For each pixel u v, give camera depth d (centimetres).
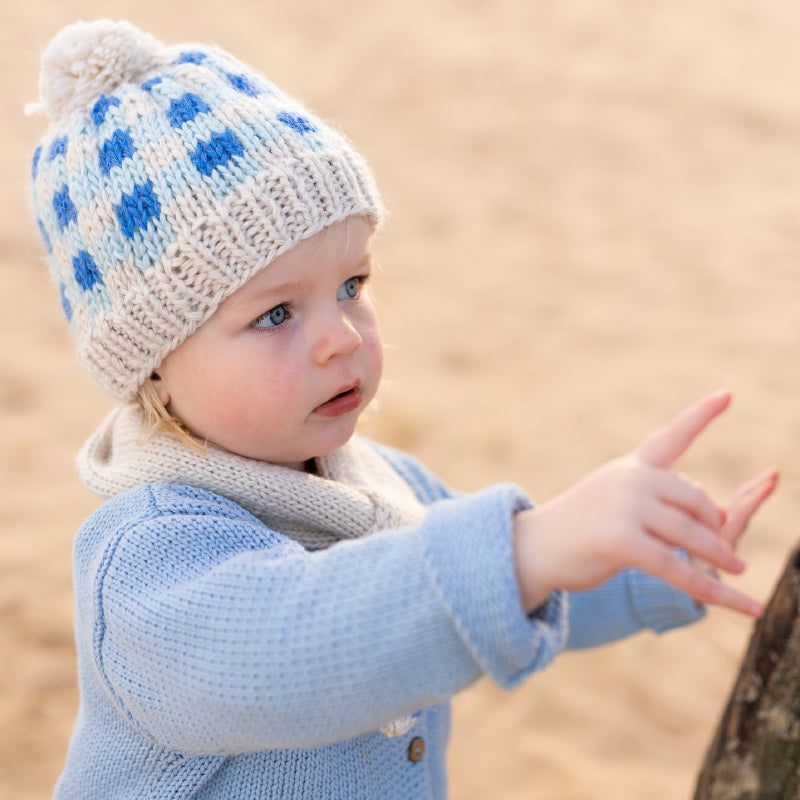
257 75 160
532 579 112
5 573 384
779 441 497
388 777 155
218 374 147
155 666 126
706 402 116
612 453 482
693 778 306
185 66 154
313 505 150
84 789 151
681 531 109
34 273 662
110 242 146
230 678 119
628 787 302
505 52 1153
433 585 112
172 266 143
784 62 1149
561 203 805
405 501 168
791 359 584
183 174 144
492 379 553
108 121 148
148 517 138
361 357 154
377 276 678
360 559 117
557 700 337
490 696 339
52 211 153
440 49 1155
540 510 115
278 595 119
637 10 1319
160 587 130
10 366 551
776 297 664
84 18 1130
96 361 154
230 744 124
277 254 144
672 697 339
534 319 626
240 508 145
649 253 725
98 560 137
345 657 114
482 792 299
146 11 1198
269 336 147
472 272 688
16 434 487
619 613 179
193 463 147
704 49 1184
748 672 145
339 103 996
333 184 149
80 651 153
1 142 839
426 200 804
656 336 609
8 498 436
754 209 804
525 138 930
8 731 313
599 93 1041
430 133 936
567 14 1292
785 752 139
